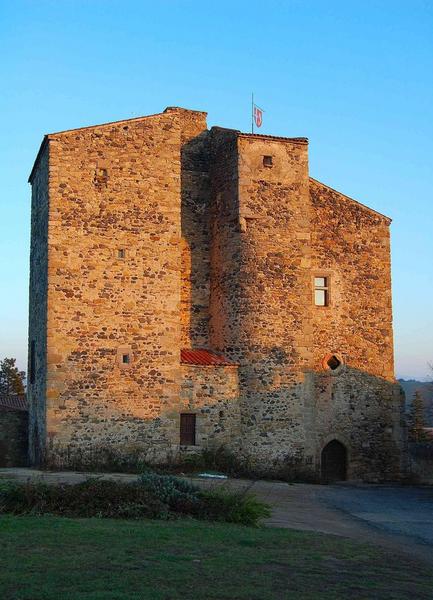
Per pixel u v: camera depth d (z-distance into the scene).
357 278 27.92
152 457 22.56
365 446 27.03
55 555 9.16
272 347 24.58
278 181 25.58
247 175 25.23
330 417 26.48
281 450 24.20
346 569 9.80
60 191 22.59
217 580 8.48
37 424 23.28
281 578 8.89
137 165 23.72
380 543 12.65
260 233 25.06
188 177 27.00
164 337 23.23
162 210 23.83
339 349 27.06
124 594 7.54
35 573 8.20
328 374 26.67
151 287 23.30
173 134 24.41
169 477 14.95
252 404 24.20
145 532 10.97
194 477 21.50
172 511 13.34
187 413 23.44
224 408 23.89
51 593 7.43
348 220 28.06
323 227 27.44
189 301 26.11
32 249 25.97
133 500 13.16
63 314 22.16
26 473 20.02
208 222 26.91
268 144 25.69
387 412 27.69
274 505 17.03
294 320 24.98
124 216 23.31
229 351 24.67
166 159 24.16
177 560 9.30
